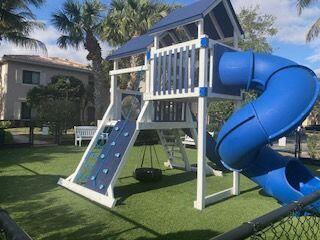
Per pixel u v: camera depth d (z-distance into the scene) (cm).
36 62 2669
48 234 459
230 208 602
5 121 2139
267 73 591
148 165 1059
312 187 637
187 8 727
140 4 2173
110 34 2214
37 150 1345
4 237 143
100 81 2323
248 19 2458
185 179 857
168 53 693
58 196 652
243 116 553
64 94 2403
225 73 634
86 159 765
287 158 623
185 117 898
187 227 496
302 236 393
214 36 801
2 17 1781
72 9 2188
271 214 184
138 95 923
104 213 556
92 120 2823
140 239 447
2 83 2670
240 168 611
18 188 710
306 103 536
